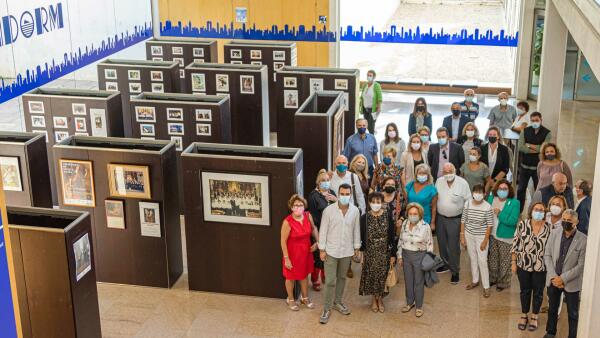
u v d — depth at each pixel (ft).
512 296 30.35
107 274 32.14
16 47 44.57
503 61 59.72
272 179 28.96
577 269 24.31
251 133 47.96
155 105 39.17
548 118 45.68
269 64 54.34
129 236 31.32
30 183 33.45
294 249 28.63
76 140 32.50
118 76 48.55
